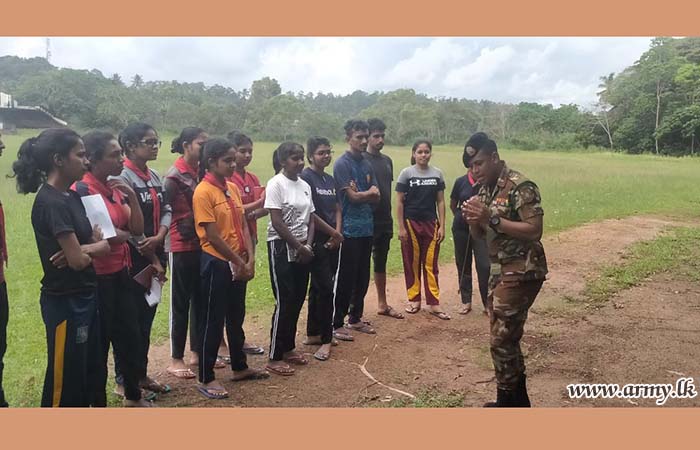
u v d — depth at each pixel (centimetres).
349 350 511
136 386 384
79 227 329
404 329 566
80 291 330
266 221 1171
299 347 522
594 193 1744
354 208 527
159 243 415
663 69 5516
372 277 778
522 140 6294
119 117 4828
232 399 411
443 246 952
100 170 360
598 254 907
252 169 2095
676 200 1642
